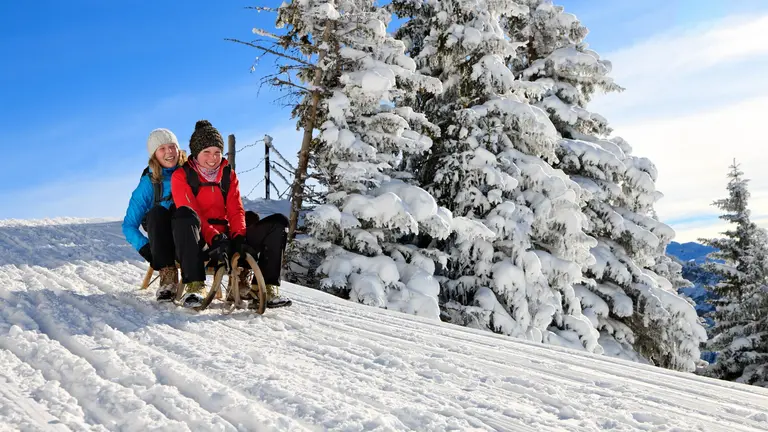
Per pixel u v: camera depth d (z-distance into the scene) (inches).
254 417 81.9
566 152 641.0
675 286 922.7
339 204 451.5
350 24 470.6
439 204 530.6
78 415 81.6
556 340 496.4
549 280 514.3
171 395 89.2
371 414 87.0
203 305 161.3
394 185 458.6
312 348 129.8
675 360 629.3
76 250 273.4
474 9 551.5
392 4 611.5
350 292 403.5
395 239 476.7
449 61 552.7
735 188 971.9
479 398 100.0
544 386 110.2
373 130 471.5
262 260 171.2
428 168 550.3
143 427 78.0
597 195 625.6
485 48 549.3
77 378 95.7
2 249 258.4
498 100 537.3
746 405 109.5
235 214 171.2
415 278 429.1
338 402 91.1
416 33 628.1
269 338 137.2
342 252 433.1
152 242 168.2
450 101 568.4
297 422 82.6
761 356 819.4
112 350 112.6
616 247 645.3
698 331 622.5
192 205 168.2
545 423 88.6
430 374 114.9
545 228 516.7
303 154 471.5
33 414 80.1
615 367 138.3
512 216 501.0
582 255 527.5
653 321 629.9
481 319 467.8
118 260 254.1
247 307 174.6
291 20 458.3
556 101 692.1
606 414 96.2
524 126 529.3
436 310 406.3
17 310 140.7
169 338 128.3
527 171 524.1
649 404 104.3
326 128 446.3
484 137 524.7
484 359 133.1
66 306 149.9
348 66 478.9
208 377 101.8
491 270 487.5
